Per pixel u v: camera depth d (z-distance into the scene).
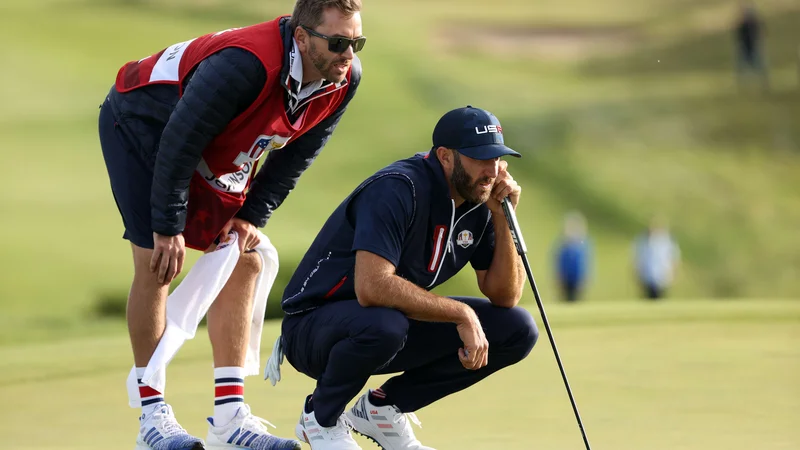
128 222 12.89
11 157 78.50
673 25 127.69
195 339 24.02
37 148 80.81
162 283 12.61
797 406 15.10
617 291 69.19
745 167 88.12
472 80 106.31
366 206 11.55
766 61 112.75
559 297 62.81
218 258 12.95
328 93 12.53
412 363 12.55
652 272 61.44
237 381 13.33
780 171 87.75
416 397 12.62
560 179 84.44
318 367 12.16
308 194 77.12
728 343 21.80
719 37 120.81
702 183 84.94
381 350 11.43
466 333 11.53
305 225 71.12
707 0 136.38
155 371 12.67
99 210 71.25
